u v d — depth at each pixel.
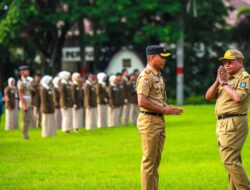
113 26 97.06
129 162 34.72
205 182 28.16
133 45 102.75
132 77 59.88
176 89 103.50
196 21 102.06
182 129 52.25
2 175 31.06
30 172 31.94
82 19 96.56
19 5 87.38
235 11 119.50
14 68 104.56
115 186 27.61
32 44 99.56
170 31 94.94
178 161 34.66
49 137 48.78
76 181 29.09
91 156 37.38
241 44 104.31
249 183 22.17
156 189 23.31
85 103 54.75
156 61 23.19
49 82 49.09
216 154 37.06
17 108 56.62
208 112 72.19
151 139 22.88
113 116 58.28
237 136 22.05
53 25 96.31
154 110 22.83
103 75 57.38
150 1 92.94
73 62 114.56
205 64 104.00
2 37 87.75
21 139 47.66
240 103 22.03
